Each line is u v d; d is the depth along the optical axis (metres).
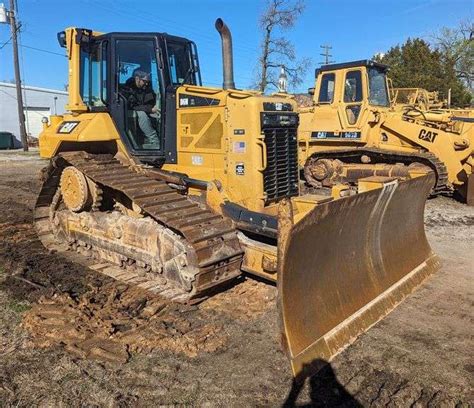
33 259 6.12
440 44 42.25
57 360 3.81
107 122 5.80
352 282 4.54
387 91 12.22
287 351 3.61
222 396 3.42
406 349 4.10
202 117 5.38
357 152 11.30
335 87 11.69
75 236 6.22
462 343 4.23
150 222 5.18
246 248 4.78
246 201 5.13
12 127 35.62
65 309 4.65
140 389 3.48
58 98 38.44
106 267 5.73
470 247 7.27
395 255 5.34
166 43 5.75
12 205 9.88
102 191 5.83
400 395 3.46
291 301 3.76
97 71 6.04
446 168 10.52
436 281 5.70
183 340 4.13
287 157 5.43
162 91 5.67
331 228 4.11
